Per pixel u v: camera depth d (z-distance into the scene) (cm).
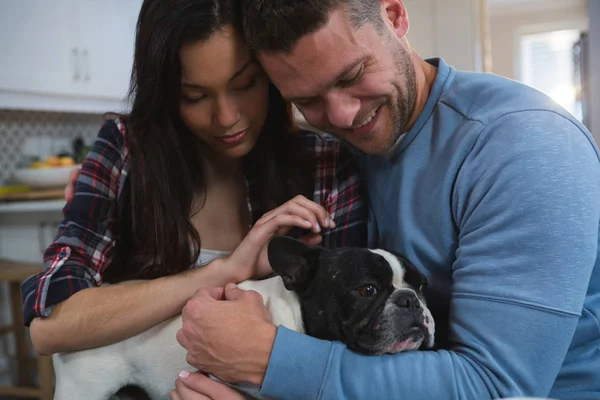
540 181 99
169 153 138
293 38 103
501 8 703
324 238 148
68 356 134
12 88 274
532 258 98
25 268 273
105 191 143
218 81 119
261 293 133
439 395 98
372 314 119
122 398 141
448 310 129
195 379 111
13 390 265
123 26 335
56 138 351
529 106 110
